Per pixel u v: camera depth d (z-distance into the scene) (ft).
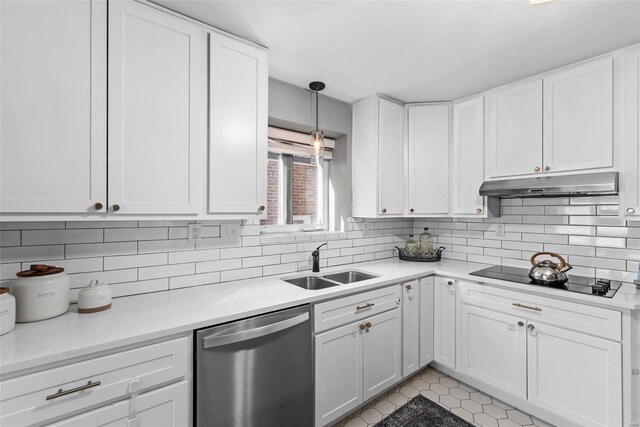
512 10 4.80
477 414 6.60
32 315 4.15
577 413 5.76
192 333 4.31
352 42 5.79
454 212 8.64
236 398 4.64
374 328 6.74
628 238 6.55
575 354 5.79
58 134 3.97
